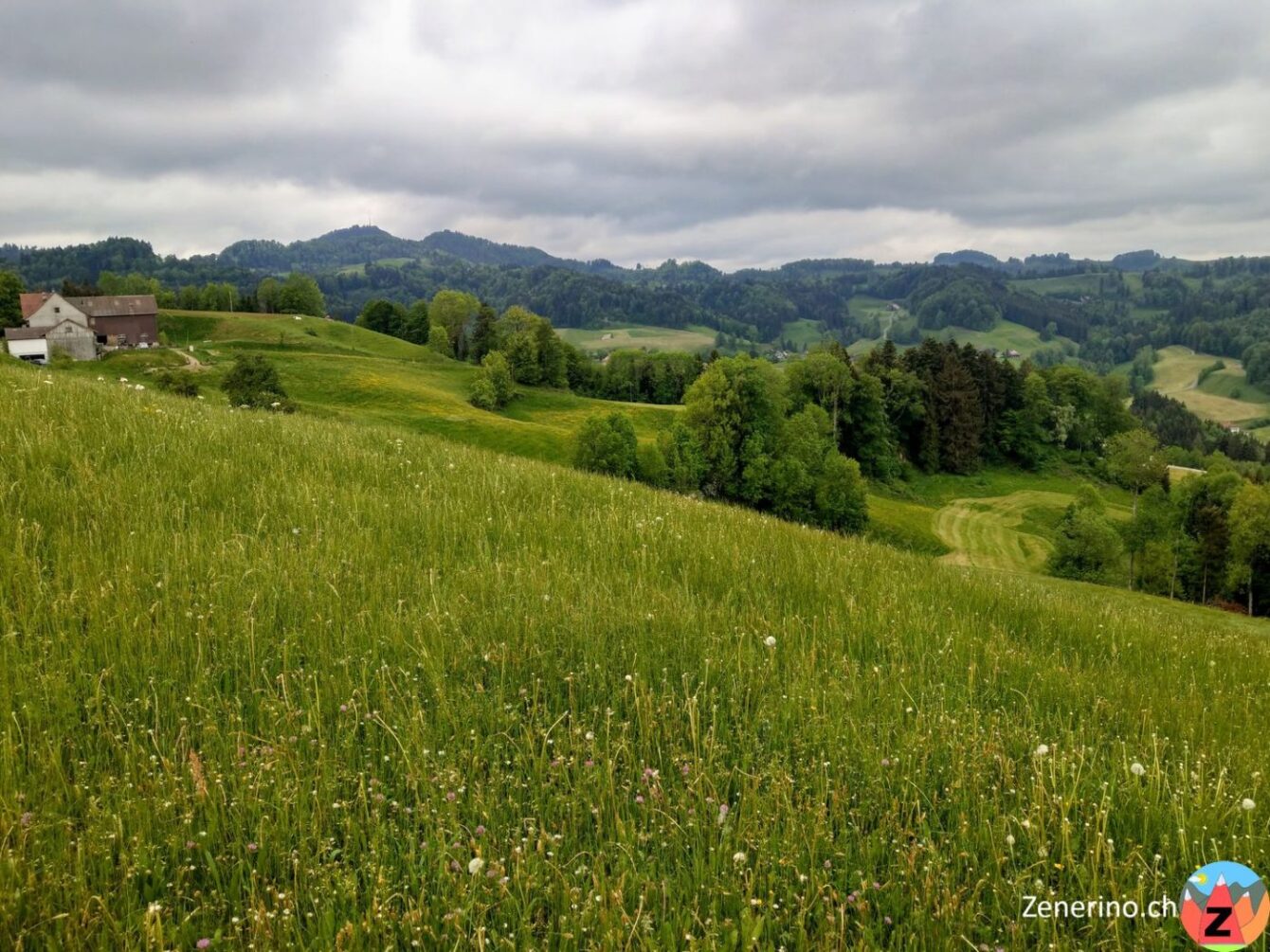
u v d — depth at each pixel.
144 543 5.61
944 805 3.79
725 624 5.76
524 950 2.71
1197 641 8.92
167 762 3.35
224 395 72.25
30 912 2.63
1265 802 4.01
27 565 4.98
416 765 3.64
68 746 3.54
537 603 5.51
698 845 3.29
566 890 2.96
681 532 8.34
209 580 5.23
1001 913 3.10
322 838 3.20
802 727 4.34
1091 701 5.37
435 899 2.93
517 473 10.76
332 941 2.69
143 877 2.93
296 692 4.16
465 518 7.69
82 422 8.59
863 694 4.88
